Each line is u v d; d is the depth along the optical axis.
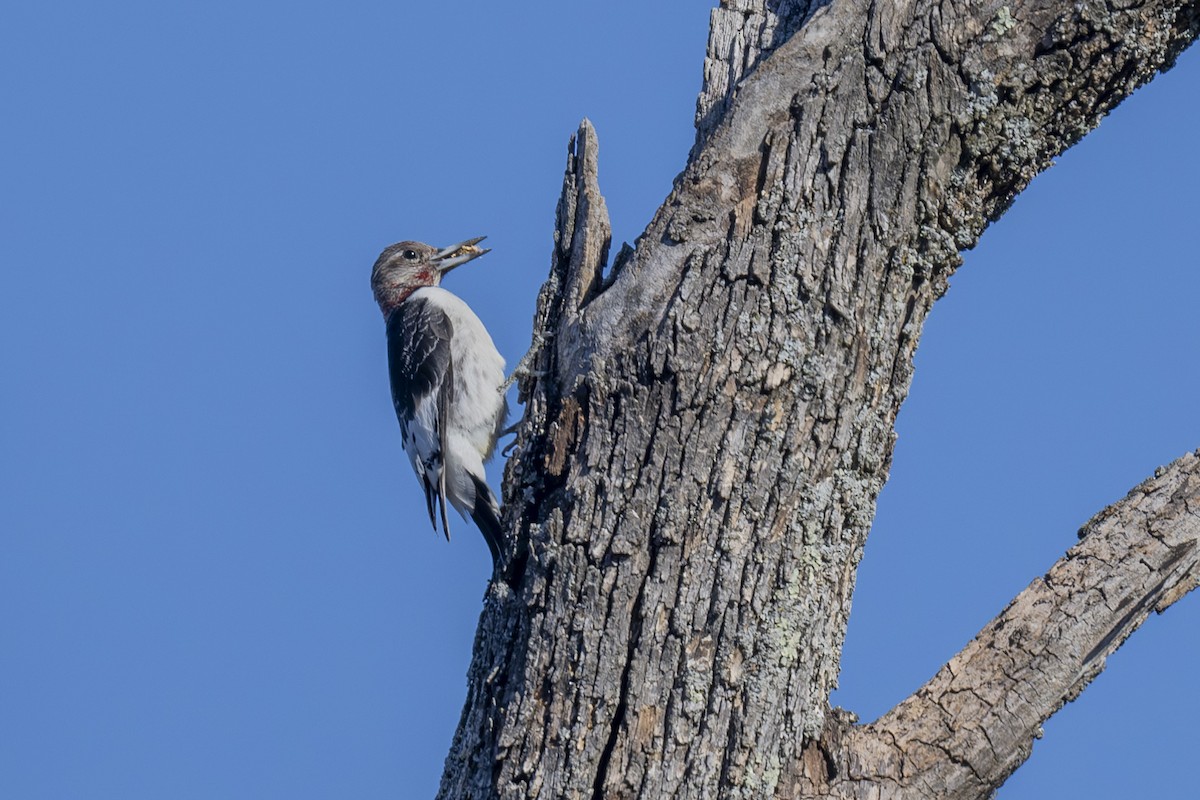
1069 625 7.93
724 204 8.15
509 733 7.68
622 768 7.43
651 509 7.75
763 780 7.50
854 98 8.21
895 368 8.25
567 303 8.62
